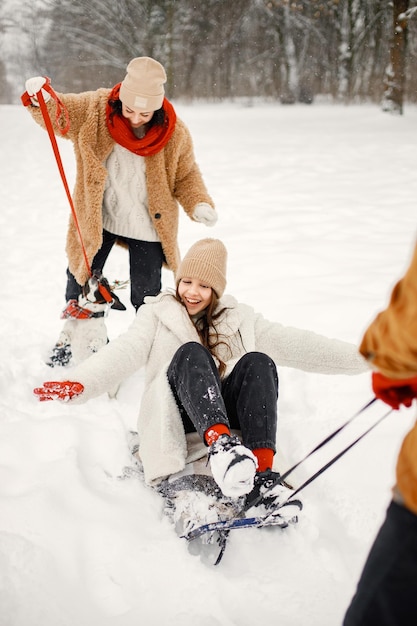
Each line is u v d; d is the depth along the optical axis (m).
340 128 14.62
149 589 2.12
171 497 2.48
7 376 3.56
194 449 2.57
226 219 7.08
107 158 3.62
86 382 2.46
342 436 3.06
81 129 3.53
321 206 7.44
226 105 24.73
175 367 2.46
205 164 10.41
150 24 24.72
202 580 2.14
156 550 2.26
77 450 2.86
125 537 2.33
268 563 2.25
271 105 25.20
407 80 21.94
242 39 28.64
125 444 2.97
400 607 1.41
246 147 12.07
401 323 1.27
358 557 2.29
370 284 4.86
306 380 3.60
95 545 2.30
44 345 4.01
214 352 2.77
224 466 2.06
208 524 2.21
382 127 14.47
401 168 9.62
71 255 3.81
